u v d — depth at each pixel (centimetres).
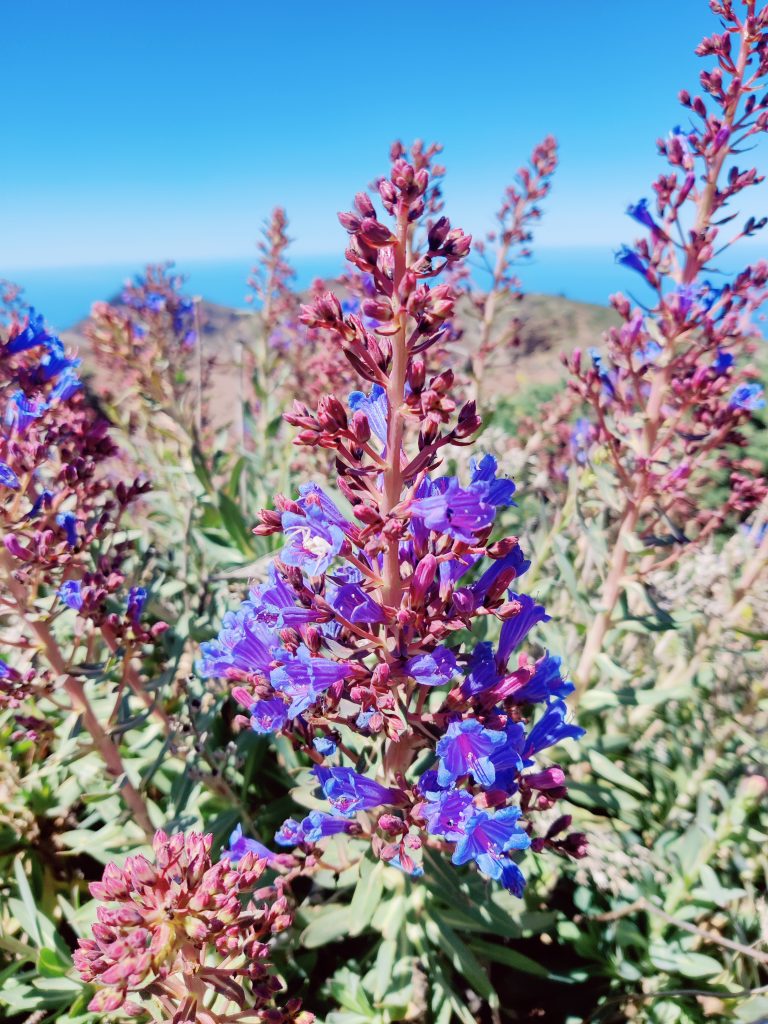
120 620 21
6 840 26
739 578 30
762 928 21
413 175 12
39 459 19
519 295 40
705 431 26
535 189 38
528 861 24
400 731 15
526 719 19
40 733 21
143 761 27
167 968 14
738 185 23
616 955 24
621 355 26
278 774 28
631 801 26
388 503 14
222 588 32
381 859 17
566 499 33
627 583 26
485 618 24
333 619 15
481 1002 25
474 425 14
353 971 23
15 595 20
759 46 22
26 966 24
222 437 46
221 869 14
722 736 28
